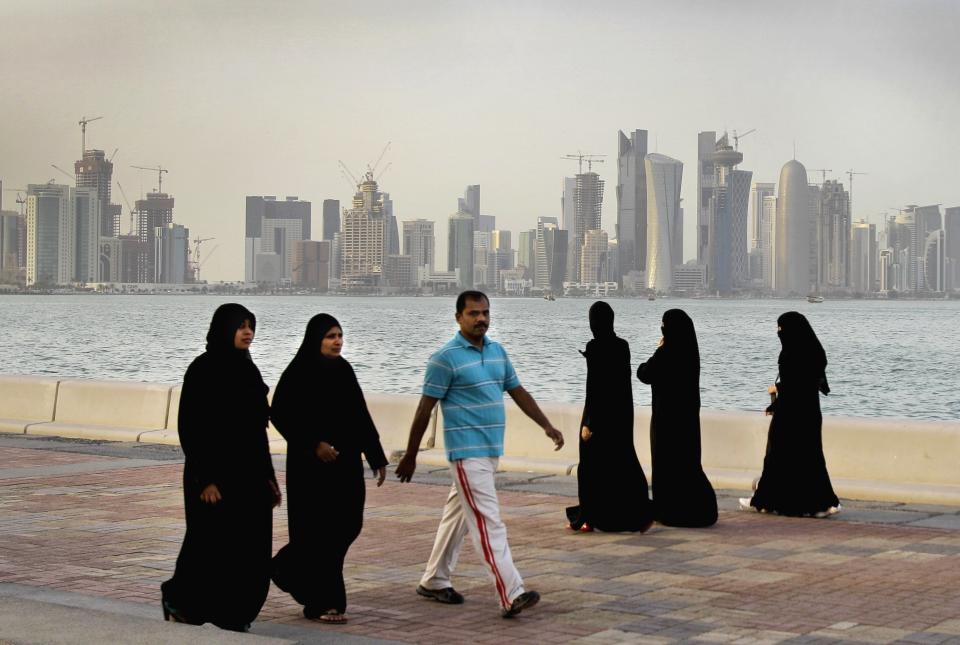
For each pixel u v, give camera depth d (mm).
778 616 8508
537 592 8961
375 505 13656
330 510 8531
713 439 16125
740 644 7781
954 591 9289
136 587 9398
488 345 9031
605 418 11914
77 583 9539
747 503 13602
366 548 11117
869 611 8641
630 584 9594
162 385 21422
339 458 8555
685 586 9508
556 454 17266
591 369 11977
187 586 8016
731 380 73188
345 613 8664
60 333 139750
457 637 8039
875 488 14320
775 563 10430
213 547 7996
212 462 7949
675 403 12414
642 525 11945
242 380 8070
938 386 70438
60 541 11320
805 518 12977
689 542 11500
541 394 64062
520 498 14430
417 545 11258
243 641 6871
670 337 12469
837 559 10602
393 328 161625
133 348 107250
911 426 14703
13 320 186875
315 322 8625
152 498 14023
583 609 8773
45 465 17094
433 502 13891
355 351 103750
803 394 13086
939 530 12211
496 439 8844
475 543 8680
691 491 12328
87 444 20062
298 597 8594
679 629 8172
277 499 8281
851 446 15023
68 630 7055
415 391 64125
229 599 7992
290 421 8531
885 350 111500
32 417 22609
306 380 8555
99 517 12688
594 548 11188
